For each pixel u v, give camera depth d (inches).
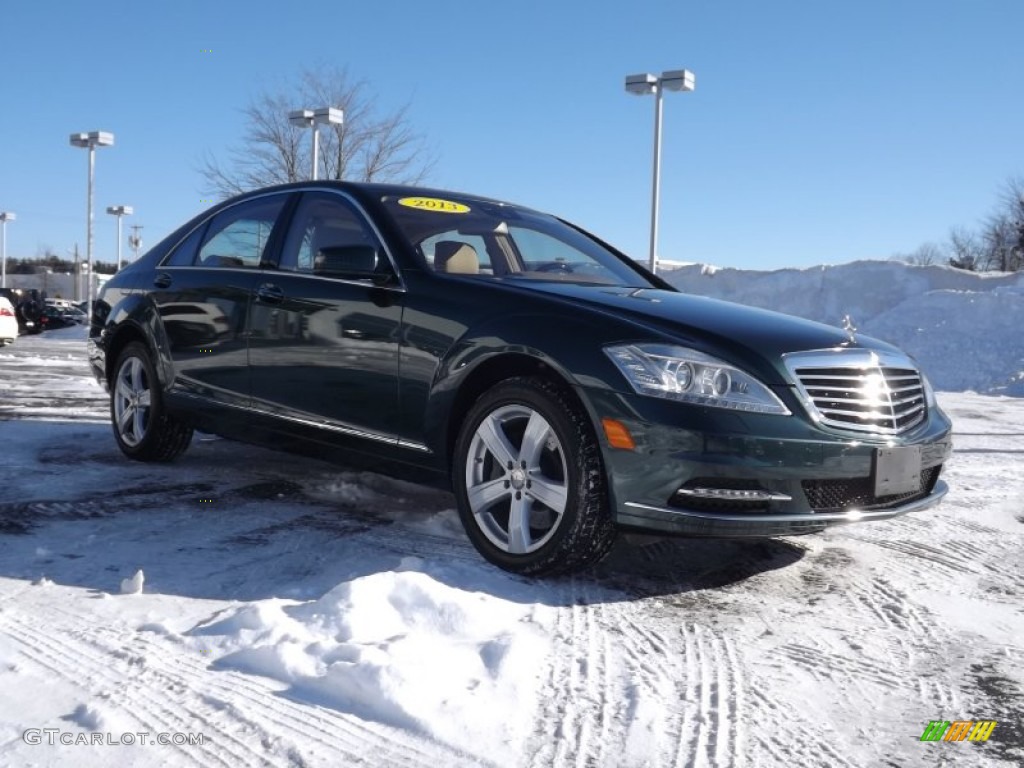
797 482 117.8
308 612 101.8
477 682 87.7
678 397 115.4
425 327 136.6
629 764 75.7
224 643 94.4
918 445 129.6
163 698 82.8
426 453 137.5
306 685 86.0
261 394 163.5
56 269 3604.8
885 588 128.6
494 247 161.8
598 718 83.4
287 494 169.3
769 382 118.6
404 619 102.1
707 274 921.5
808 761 78.2
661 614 113.0
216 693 84.0
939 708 90.1
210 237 187.3
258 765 72.2
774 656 101.3
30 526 139.8
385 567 124.6
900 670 99.3
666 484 114.8
